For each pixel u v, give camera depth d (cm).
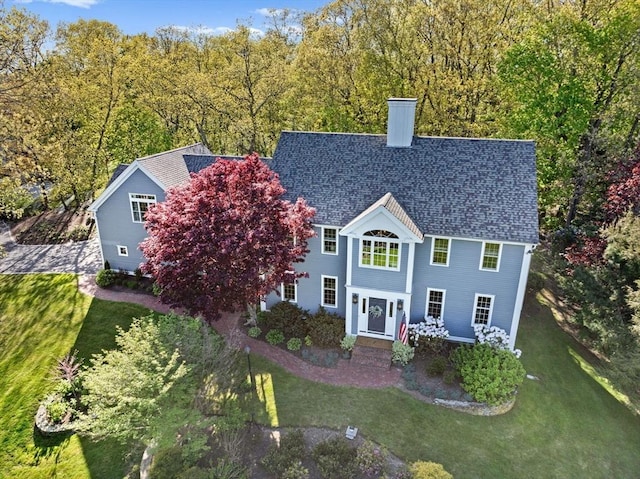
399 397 1781
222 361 1678
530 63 2728
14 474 1557
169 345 1568
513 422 1691
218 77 3959
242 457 1500
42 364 2022
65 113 3244
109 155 3691
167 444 1355
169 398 1448
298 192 2198
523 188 1956
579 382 1958
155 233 1769
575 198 2880
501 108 3183
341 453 1467
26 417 1770
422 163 2130
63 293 2516
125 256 2675
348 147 2267
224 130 4334
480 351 1873
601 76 2683
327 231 2102
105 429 1340
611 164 2616
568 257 2388
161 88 3822
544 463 1531
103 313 2330
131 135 3781
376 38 3203
